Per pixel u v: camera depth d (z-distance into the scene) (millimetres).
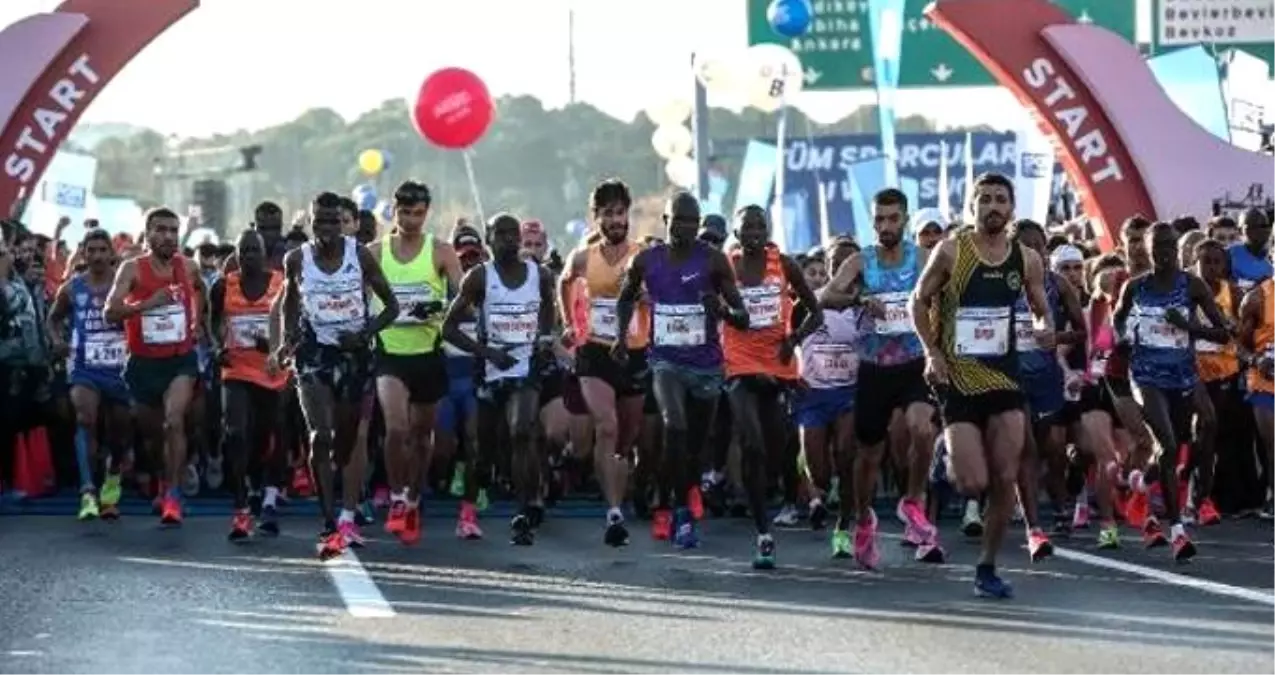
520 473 32656
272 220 40094
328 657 20281
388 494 41094
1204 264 37406
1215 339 32562
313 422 30109
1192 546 30125
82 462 37406
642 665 19828
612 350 30172
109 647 20938
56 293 44312
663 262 29922
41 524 36469
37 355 40375
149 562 29625
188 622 22875
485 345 32188
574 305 33844
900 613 23750
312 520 37406
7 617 23281
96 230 37438
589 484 45750
